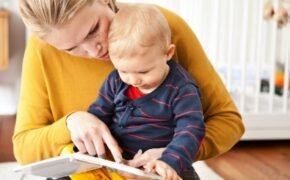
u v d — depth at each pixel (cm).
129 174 80
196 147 86
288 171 216
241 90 254
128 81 92
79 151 89
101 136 89
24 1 85
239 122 105
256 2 271
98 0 88
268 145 261
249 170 217
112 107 99
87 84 105
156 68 90
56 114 106
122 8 94
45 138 96
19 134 102
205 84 103
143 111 94
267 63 288
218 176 208
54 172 84
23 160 101
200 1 247
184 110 90
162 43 90
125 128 96
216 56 251
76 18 83
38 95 104
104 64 104
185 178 98
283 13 244
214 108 104
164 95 92
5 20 297
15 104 341
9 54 331
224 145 100
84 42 88
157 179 77
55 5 81
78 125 90
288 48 251
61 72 104
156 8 97
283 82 270
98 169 89
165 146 94
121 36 88
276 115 255
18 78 337
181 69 96
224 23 262
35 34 91
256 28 275
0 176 203
